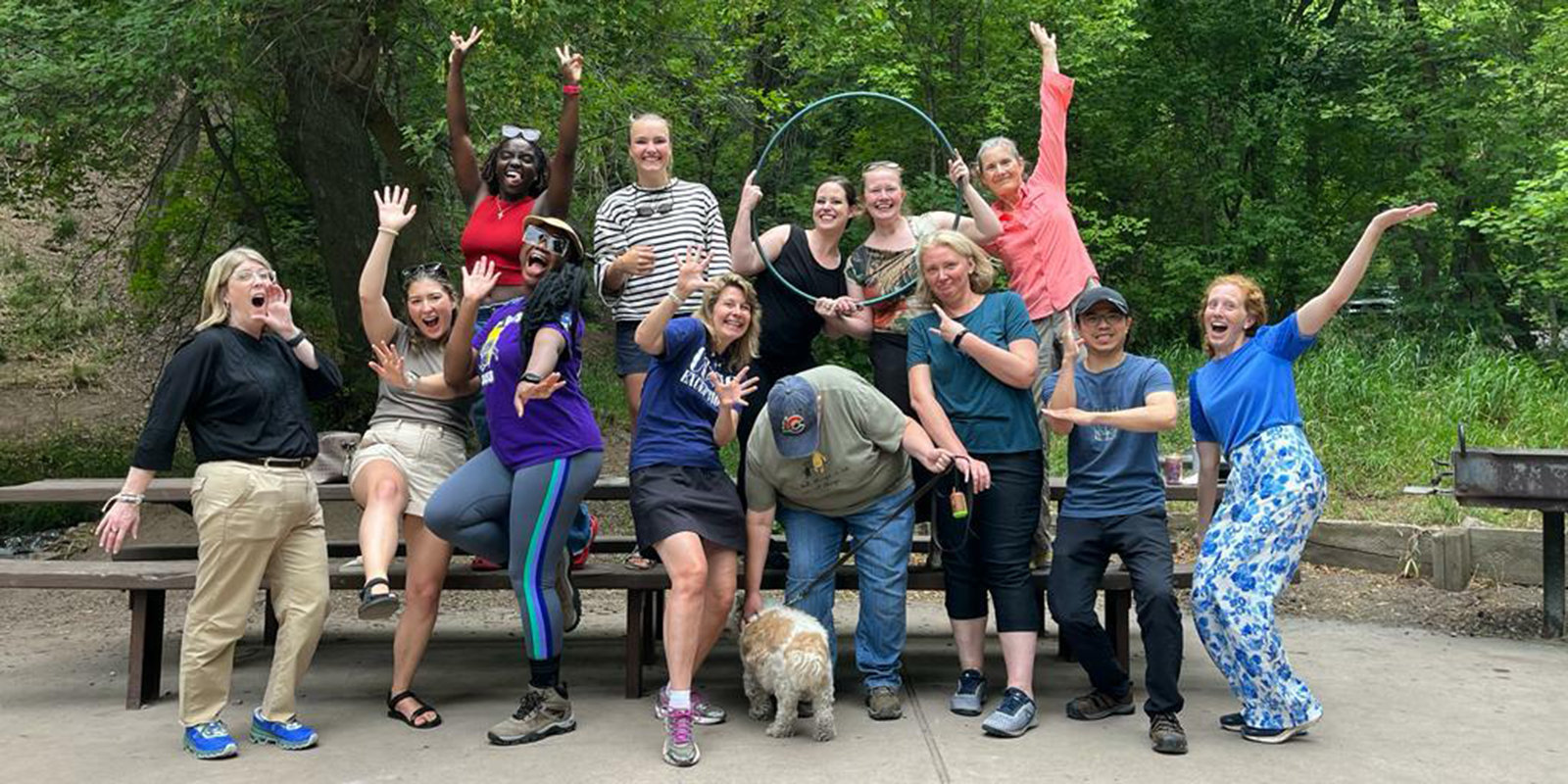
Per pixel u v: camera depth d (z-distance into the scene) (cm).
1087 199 1452
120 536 364
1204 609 392
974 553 428
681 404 414
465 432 455
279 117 1015
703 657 419
